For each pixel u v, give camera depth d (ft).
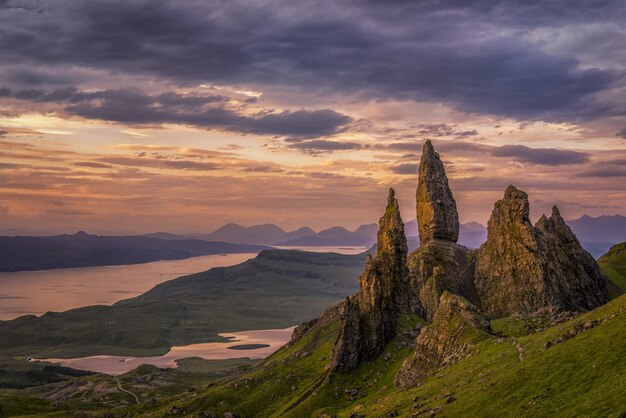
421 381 589.32
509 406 392.06
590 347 399.85
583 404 346.54
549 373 402.31
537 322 635.66
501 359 490.49
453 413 420.77
